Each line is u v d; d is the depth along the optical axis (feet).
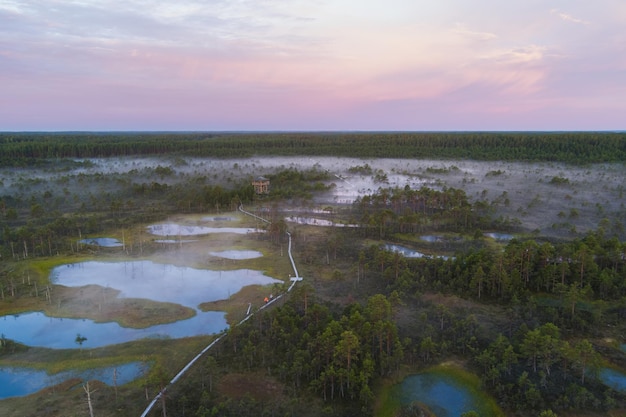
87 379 172.96
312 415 153.89
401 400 163.94
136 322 220.43
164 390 158.10
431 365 183.21
